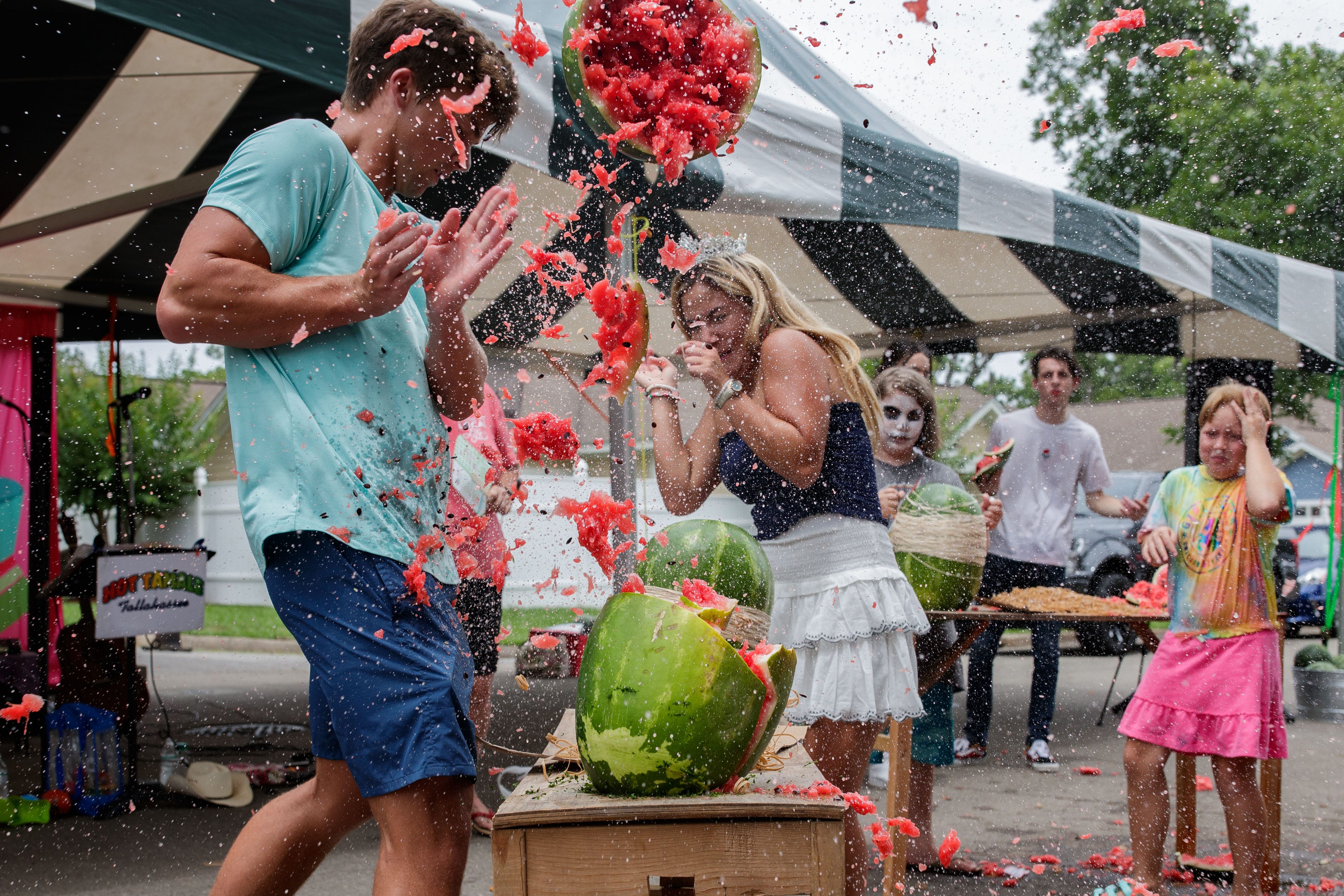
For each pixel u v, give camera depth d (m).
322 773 1.61
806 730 2.19
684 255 1.90
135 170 4.67
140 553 3.96
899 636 2.12
